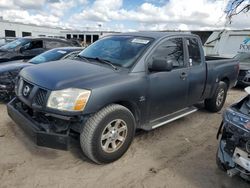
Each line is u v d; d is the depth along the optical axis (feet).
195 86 16.06
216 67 18.16
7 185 9.83
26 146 12.81
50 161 11.64
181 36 15.26
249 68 30.53
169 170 11.56
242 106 9.66
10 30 89.86
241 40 41.11
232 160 9.61
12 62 22.07
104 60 13.33
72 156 12.16
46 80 11.02
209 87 17.75
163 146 13.85
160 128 16.35
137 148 13.41
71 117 10.46
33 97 10.98
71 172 10.92
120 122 11.66
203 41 48.21
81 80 10.90
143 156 12.62
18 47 28.94
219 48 44.21
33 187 9.82
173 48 14.52
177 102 14.96
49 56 22.54
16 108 12.30
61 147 10.61
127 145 12.23
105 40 15.48
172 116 15.05
